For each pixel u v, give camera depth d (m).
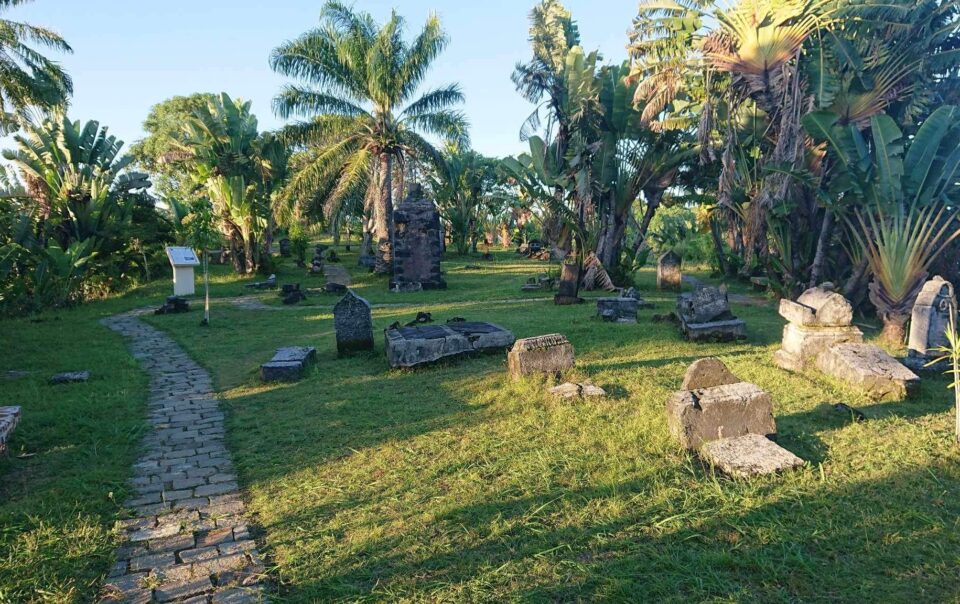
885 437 5.35
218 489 4.89
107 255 24.28
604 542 3.69
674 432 5.38
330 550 3.81
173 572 3.62
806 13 13.05
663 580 3.28
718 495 4.24
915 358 7.95
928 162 10.23
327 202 25.03
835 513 3.96
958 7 12.35
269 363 8.70
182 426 6.65
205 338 12.95
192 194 36.47
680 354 9.30
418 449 5.50
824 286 8.75
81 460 5.54
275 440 6.00
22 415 6.78
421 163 27.64
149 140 49.00
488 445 5.52
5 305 17.44
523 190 22.19
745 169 18.11
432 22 25.30
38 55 18.27
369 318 10.10
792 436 5.44
